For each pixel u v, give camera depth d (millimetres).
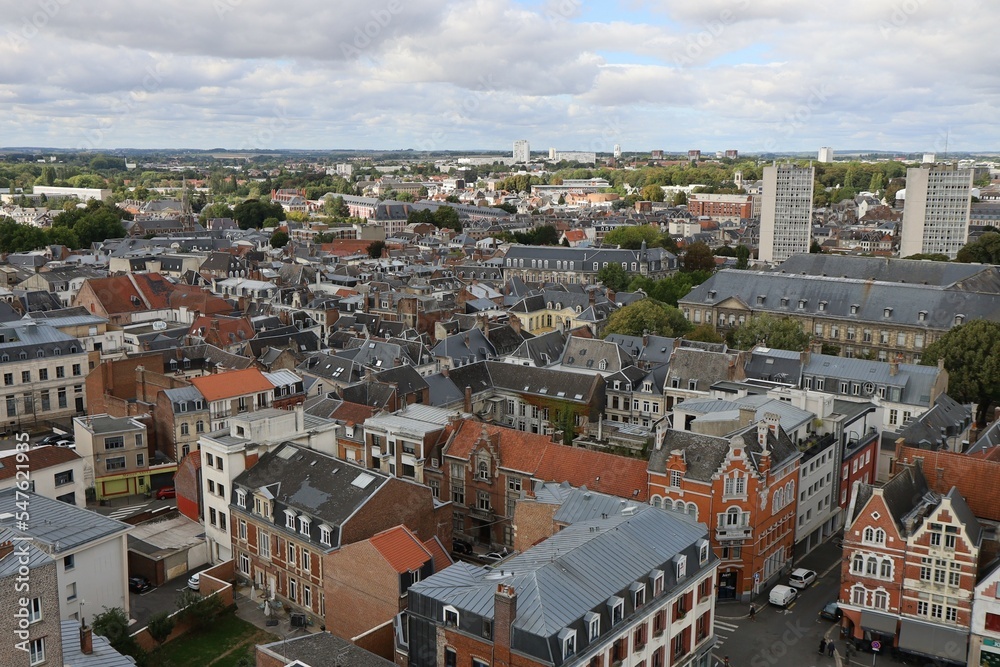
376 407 148125
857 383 158375
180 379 159625
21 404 169750
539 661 69312
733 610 106438
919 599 95750
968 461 106250
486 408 168875
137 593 106688
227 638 95812
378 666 74625
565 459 117375
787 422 121312
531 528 101375
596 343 183125
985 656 92750
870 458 142875
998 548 96750
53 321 195000
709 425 119750
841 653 97438
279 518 102562
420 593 78625
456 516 123938
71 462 118750
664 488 109125
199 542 114125
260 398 150125
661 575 81562
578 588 75812
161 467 141000
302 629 97938
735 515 105875
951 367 172125
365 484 100562
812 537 127000
